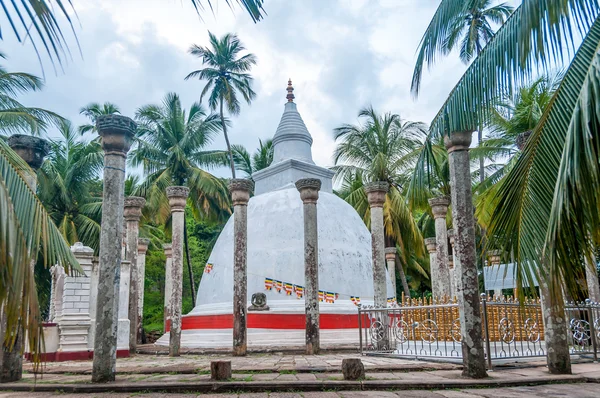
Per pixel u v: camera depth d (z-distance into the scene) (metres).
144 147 27.36
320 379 6.82
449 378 6.89
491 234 5.52
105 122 7.68
